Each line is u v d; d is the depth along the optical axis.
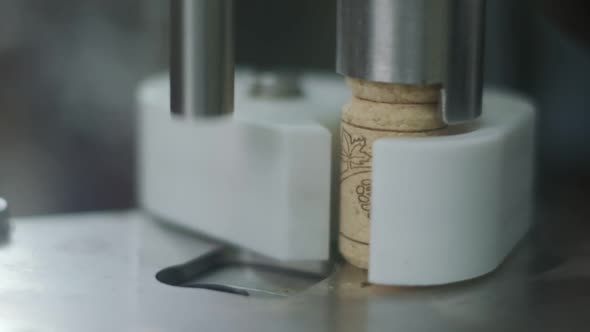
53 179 0.50
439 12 0.29
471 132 0.30
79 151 0.50
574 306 0.30
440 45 0.29
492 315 0.29
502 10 0.44
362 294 0.30
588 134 0.44
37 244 0.34
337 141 0.33
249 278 0.33
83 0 0.49
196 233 0.35
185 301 0.30
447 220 0.30
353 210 0.31
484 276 0.32
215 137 0.34
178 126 0.35
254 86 0.36
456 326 0.29
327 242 0.32
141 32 0.49
